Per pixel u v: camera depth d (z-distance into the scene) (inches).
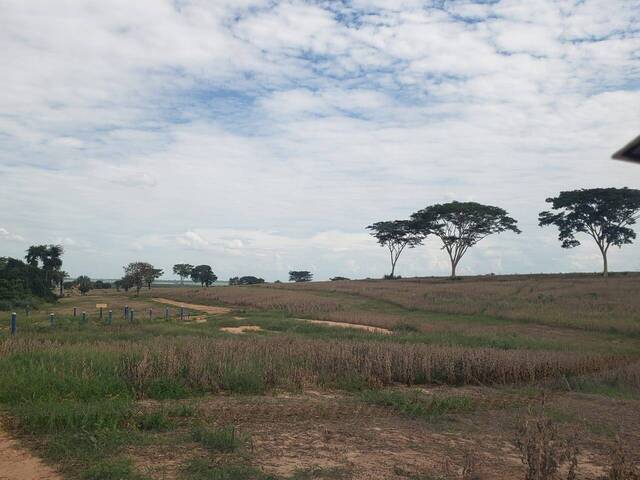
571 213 2677.2
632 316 1357.0
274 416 388.8
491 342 893.2
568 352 767.1
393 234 3767.2
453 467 291.9
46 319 1354.6
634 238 2637.8
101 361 488.1
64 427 323.3
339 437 342.0
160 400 426.9
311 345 647.8
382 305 1900.8
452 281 2920.8
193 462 269.9
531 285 2326.5
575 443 322.3
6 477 249.4
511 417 424.2
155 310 1946.4
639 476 285.0
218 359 521.0
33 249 3203.7
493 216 2977.4
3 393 388.5
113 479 243.8
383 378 557.9
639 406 494.3
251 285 3476.9
